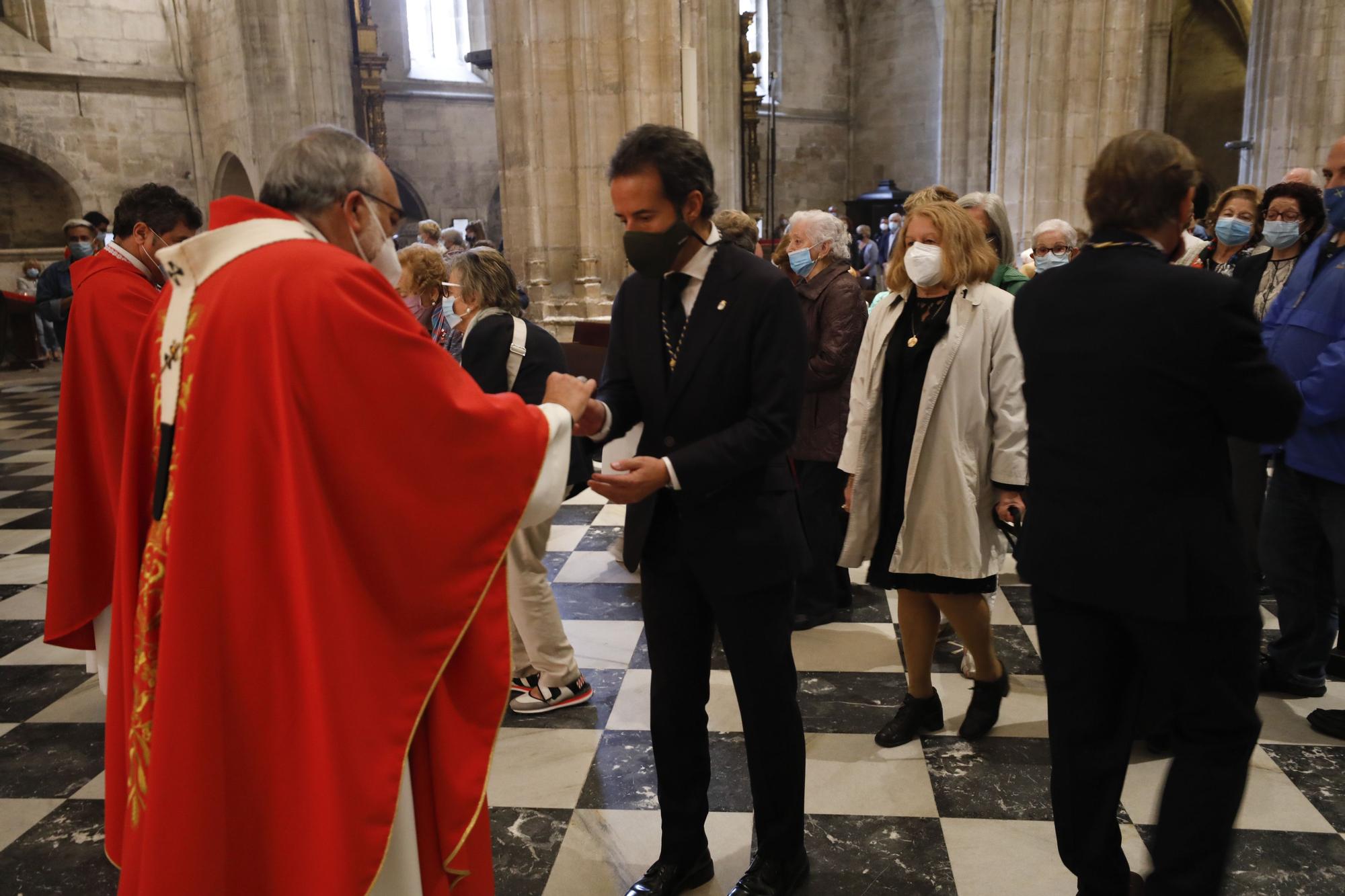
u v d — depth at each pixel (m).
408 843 1.52
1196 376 1.63
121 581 1.59
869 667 3.51
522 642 3.30
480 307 3.03
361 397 1.39
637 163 1.84
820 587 3.90
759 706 2.07
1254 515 3.81
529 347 2.97
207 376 1.38
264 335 1.36
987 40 21.55
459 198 20.67
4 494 6.53
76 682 3.61
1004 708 3.15
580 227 7.35
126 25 16.62
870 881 2.28
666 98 7.23
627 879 2.33
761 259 1.98
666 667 2.13
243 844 1.37
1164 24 21.84
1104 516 1.71
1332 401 2.78
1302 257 3.16
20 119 15.81
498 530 1.52
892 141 25.27
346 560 1.42
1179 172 1.72
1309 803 2.55
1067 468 1.76
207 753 1.35
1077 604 1.79
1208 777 1.72
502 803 2.67
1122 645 1.82
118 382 2.67
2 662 3.80
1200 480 1.68
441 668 1.50
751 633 2.03
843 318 3.69
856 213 23.75
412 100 19.89
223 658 1.36
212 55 16.55
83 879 2.39
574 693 3.25
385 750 1.44
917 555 2.68
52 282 9.91
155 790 1.34
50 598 2.65
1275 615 3.90
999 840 2.43
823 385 3.73
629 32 7.04
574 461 2.45
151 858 1.34
